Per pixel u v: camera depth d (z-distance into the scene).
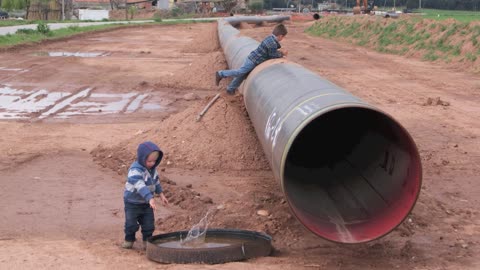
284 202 10.03
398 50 39.41
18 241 8.71
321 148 10.44
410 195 7.52
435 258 8.20
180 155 12.76
